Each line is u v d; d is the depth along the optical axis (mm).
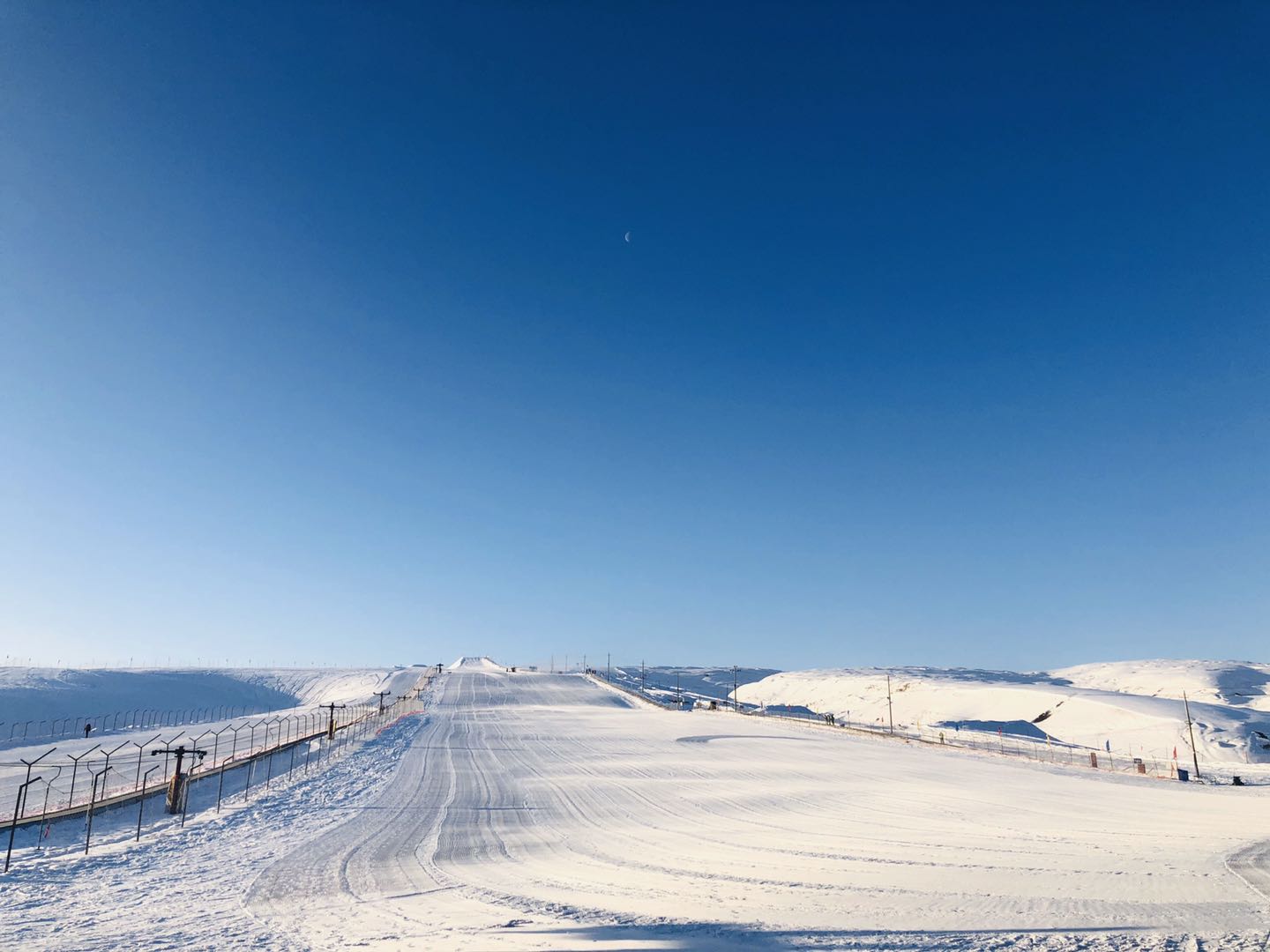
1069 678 194625
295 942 17000
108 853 29531
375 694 165750
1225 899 20891
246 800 43656
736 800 45375
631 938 16922
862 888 23172
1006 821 37969
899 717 136375
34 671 184000
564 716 116375
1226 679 149625
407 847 31516
